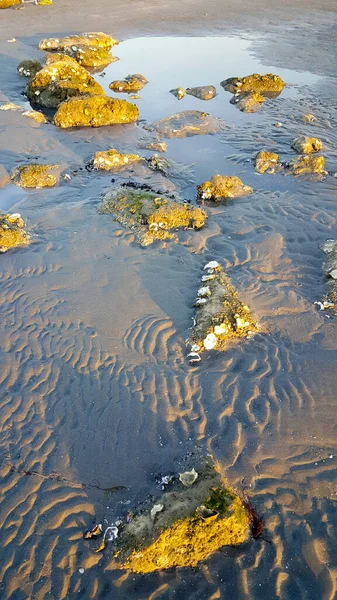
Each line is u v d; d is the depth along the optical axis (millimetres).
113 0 8219
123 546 1770
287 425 2086
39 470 2000
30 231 3111
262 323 2480
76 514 1883
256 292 2648
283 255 2891
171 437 2070
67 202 3381
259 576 1696
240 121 4445
